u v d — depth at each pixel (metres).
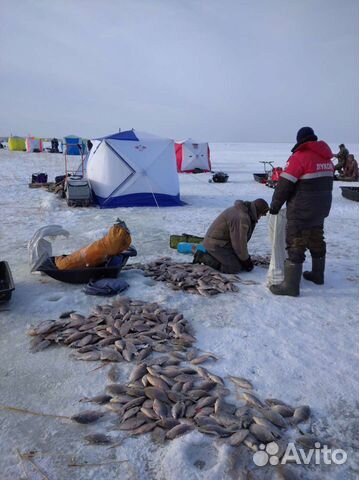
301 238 4.80
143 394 2.87
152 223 9.59
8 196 13.72
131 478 2.23
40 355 3.47
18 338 3.77
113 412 2.75
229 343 3.74
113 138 12.25
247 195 14.98
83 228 8.84
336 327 4.10
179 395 2.85
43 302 4.56
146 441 2.49
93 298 4.73
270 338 3.84
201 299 4.77
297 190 4.75
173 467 2.27
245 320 4.23
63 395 2.93
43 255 5.46
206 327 4.06
